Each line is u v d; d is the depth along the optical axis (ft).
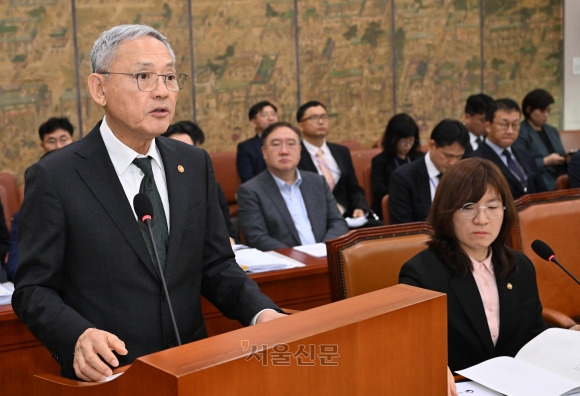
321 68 25.35
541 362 6.26
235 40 23.85
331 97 25.63
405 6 26.37
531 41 28.40
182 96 23.26
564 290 9.70
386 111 26.58
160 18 22.70
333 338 3.92
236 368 3.53
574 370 6.04
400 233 8.97
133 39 5.85
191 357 3.56
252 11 24.00
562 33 28.73
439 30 26.96
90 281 5.99
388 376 4.23
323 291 11.38
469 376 5.91
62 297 6.10
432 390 4.50
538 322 7.72
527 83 28.55
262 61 24.35
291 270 10.91
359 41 25.84
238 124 24.21
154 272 6.11
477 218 7.13
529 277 7.69
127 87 5.82
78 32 21.59
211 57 23.57
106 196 6.05
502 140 16.40
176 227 6.25
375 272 8.64
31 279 5.83
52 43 21.29
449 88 27.40
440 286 7.28
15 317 9.23
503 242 7.48
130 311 6.01
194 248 6.40
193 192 6.48
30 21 20.95
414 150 19.02
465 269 7.28
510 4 27.89
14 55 20.86
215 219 6.75
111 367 5.17
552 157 19.71
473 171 7.21
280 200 13.73
